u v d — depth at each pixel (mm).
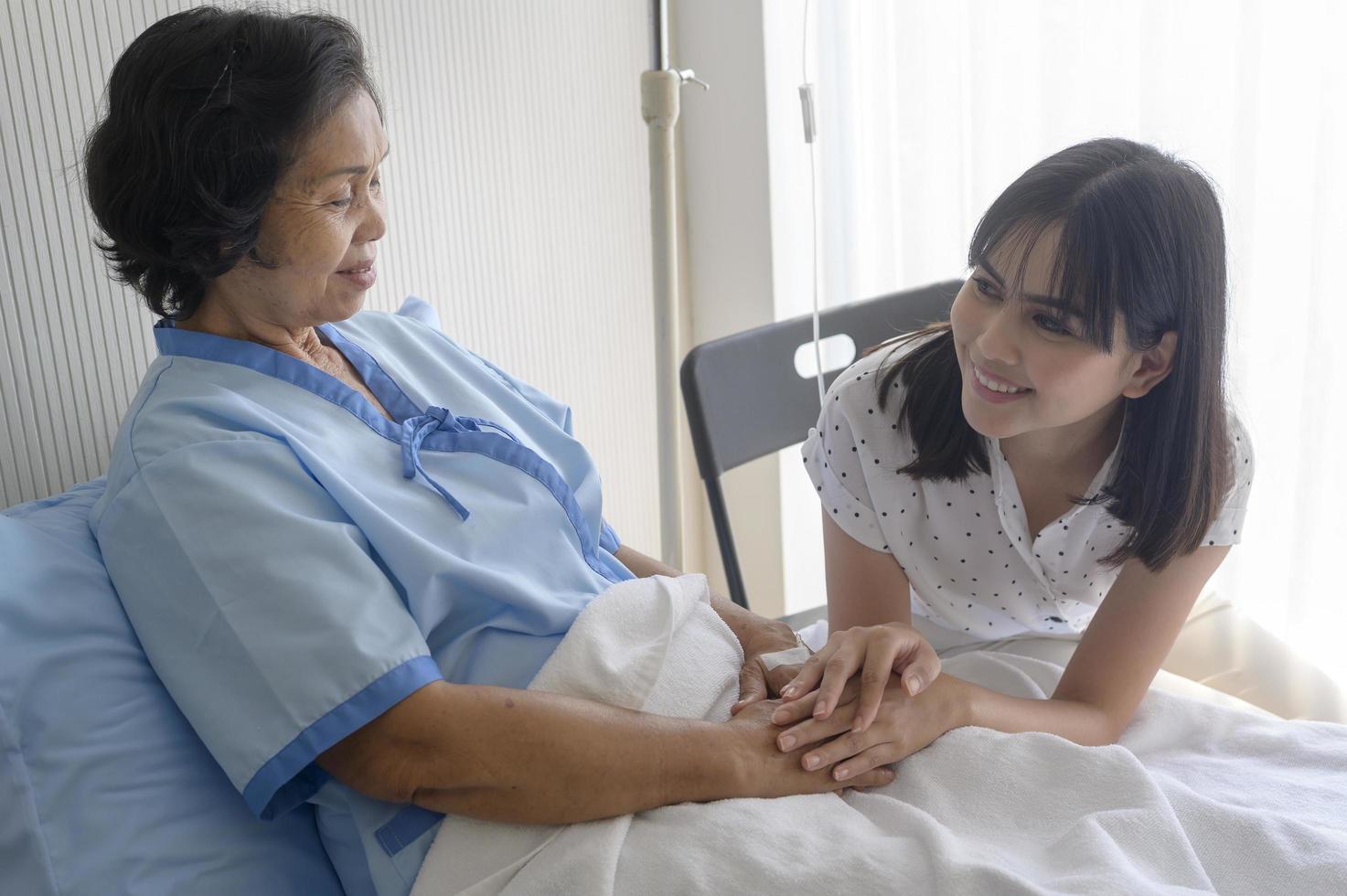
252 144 899
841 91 1934
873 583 1290
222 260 934
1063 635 1373
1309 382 1546
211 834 903
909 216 1890
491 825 921
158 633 909
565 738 893
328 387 1043
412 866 935
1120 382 1039
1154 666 1157
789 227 2115
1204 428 1072
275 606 875
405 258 1630
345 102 943
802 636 1428
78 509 1015
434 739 875
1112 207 948
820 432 1271
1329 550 1612
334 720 853
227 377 1004
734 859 868
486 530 1043
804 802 948
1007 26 1717
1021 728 1073
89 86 1233
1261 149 1541
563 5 1804
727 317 2217
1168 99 1595
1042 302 968
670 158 1511
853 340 1720
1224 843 909
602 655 1004
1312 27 1483
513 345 1826
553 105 1818
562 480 1138
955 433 1159
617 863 876
